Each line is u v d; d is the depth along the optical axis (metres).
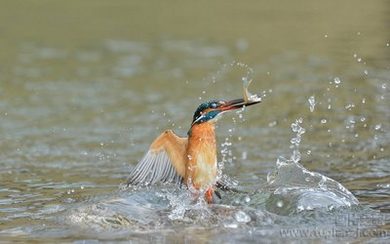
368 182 13.83
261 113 19.47
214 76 23.14
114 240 10.60
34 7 32.16
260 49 26.20
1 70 23.81
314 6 31.28
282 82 22.28
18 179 14.36
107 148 16.69
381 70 23.09
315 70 23.50
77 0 33.25
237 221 11.40
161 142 12.11
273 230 11.07
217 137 17.50
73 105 20.36
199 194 12.09
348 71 23.19
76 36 28.00
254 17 30.27
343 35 26.98
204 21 29.88
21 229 11.17
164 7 32.22
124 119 19.00
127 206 12.10
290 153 16.06
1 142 17.11
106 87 22.17
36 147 16.75
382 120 18.44
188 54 25.88
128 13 31.33
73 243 10.48
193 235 10.82
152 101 20.67
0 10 31.48
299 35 27.41
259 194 12.61
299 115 19.17
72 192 13.38
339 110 19.44
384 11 29.86
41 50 26.25
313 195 12.34
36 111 19.75
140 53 26.09
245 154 16.03
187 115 19.33
